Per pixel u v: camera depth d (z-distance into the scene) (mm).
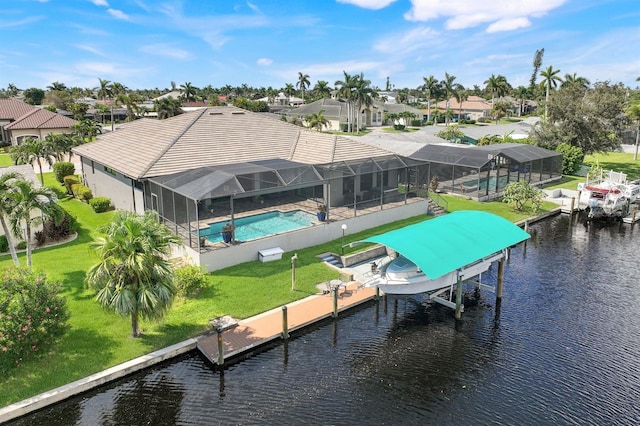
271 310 22078
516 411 16328
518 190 40844
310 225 30875
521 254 32125
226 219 32531
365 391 17297
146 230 17922
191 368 18188
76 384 16250
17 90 168250
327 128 115062
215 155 34750
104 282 17922
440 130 79062
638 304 24375
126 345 18516
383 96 156750
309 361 19078
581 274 28469
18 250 28703
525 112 167625
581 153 56688
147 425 15359
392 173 37125
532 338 21172
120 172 32688
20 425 15125
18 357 16766
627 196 41625
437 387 17641
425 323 22547
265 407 16297
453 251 23531
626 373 18438
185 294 22688
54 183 48594
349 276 25875
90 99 149625
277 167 31078
